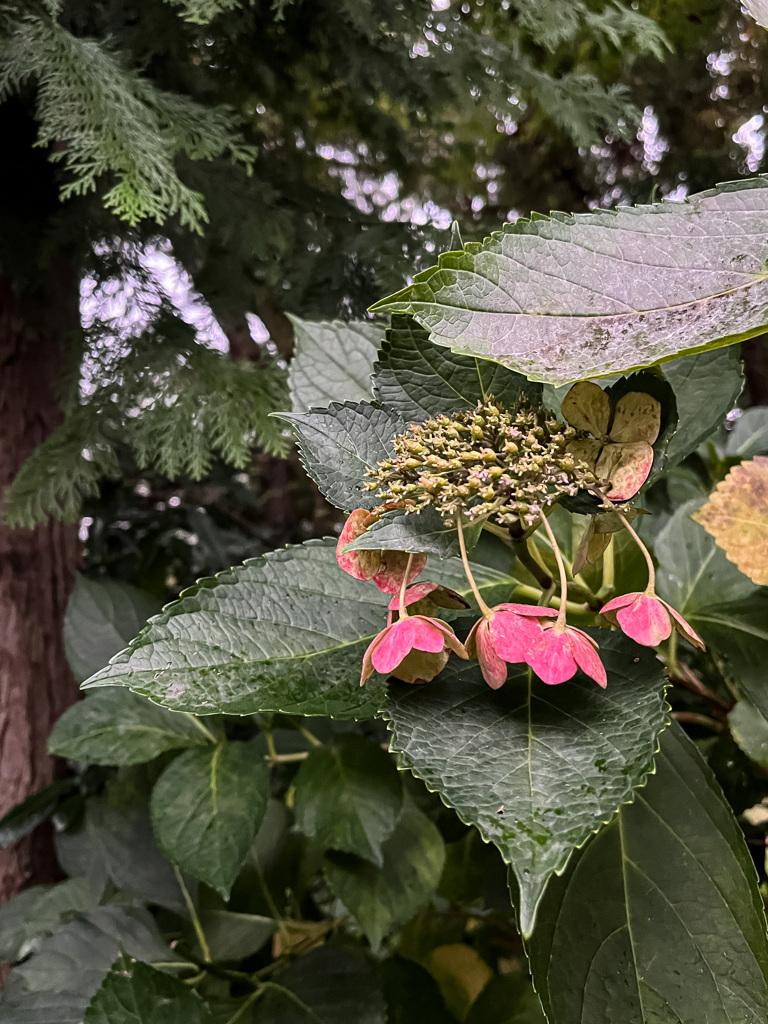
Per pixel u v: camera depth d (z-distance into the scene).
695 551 0.53
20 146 0.63
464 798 0.31
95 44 0.53
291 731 0.71
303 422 0.38
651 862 0.40
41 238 0.66
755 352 1.01
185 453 0.63
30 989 0.54
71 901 0.64
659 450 0.35
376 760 0.56
